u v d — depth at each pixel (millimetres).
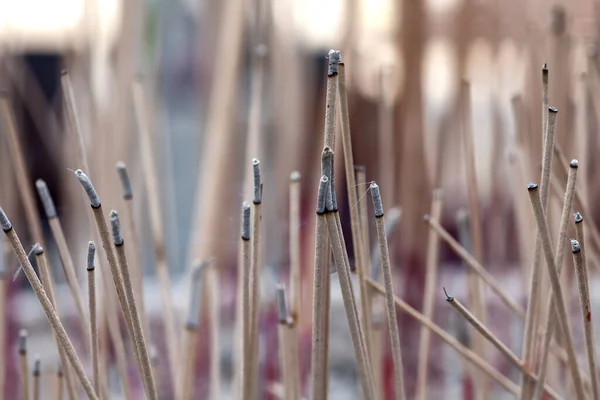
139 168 1122
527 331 648
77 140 684
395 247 1119
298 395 684
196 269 725
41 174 1415
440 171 1035
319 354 623
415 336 1076
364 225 657
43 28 1423
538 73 852
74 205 1104
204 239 975
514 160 784
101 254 698
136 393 1031
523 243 782
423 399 758
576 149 808
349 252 1103
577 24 1072
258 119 860
